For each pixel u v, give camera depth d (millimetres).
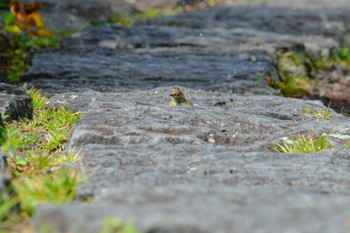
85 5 41125
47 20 35750
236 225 7930
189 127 14133
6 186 9977
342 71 29547
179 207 8484
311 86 26797
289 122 15148
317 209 8492
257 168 11633
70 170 11531
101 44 27828
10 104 15328
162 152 12859
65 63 23734
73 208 8258
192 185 9641
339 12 41969
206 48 28172
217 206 8602
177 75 23016
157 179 10539
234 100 17875
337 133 14398
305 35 34031
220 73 23594
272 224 7984
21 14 28203
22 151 13836
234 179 11055
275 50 28672
